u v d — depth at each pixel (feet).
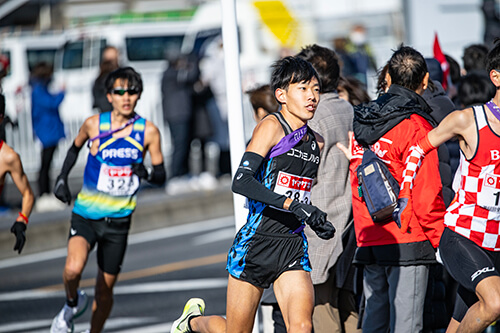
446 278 52.49
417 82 44.34
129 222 58.95
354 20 156.66
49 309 77.20
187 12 163.02
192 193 125.49
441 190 43.93
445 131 41.01
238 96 47.88
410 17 144.66
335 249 45.73
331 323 46.57
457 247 41.24
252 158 39.14
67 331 58.03
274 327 48.11
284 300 39.81
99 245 58.85
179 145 126.31
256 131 39.78
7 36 157.07
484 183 40.42
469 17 147.54
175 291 80.38
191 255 97.86
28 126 135.54
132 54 155.22
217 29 153.69
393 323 44.37
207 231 112.47
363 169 43.29
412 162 42.14
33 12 196.95
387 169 43.24
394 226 43.83
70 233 58.65
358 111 44.65
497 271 41.60
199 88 126.62
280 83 39.81
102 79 100.22
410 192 42.16
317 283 45.44
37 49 155.53
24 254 105.70
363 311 47.73
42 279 90.68
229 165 137.80
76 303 57.88
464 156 41.14
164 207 118.93
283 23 156.15
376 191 42.63
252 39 155.02
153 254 100.01
